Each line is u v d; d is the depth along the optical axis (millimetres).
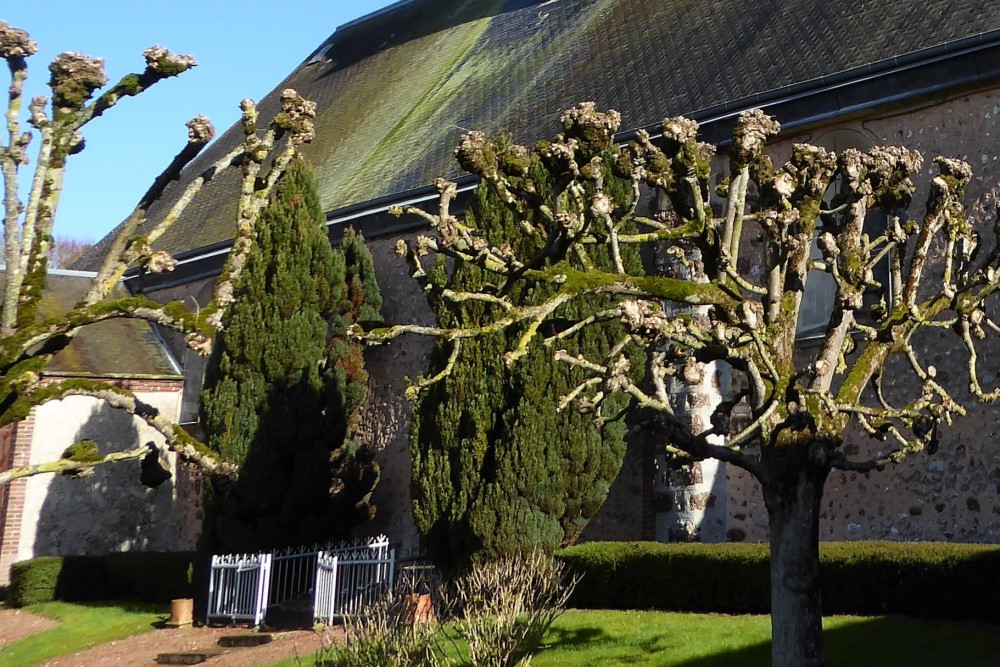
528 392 10766
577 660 8055
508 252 6547
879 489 10117
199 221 19406
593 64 15305
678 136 6348
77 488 17297
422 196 14297
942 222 7527
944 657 7227
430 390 11609
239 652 10648
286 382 13492
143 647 11594
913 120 10461
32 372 5168
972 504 9484
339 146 18906
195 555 14055
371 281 14734
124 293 19656
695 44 13914
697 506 10891
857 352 10445
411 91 19188
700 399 10906
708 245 6426
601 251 10742
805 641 5855
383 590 9422
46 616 14789
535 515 10570
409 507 13930
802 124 10992
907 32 10930
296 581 13141
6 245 5414
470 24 20328
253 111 6445
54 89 5699
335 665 7141
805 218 6633
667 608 9781
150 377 17953
